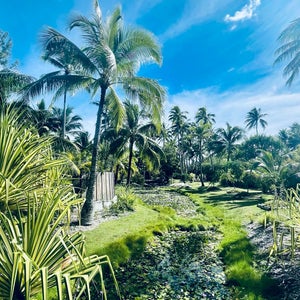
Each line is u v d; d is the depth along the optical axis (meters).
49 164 3.23
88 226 8.98
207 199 20.25
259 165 21.94
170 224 10.38
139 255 6.88
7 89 9.86
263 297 4.62
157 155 21.00
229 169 28.62
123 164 26.48
